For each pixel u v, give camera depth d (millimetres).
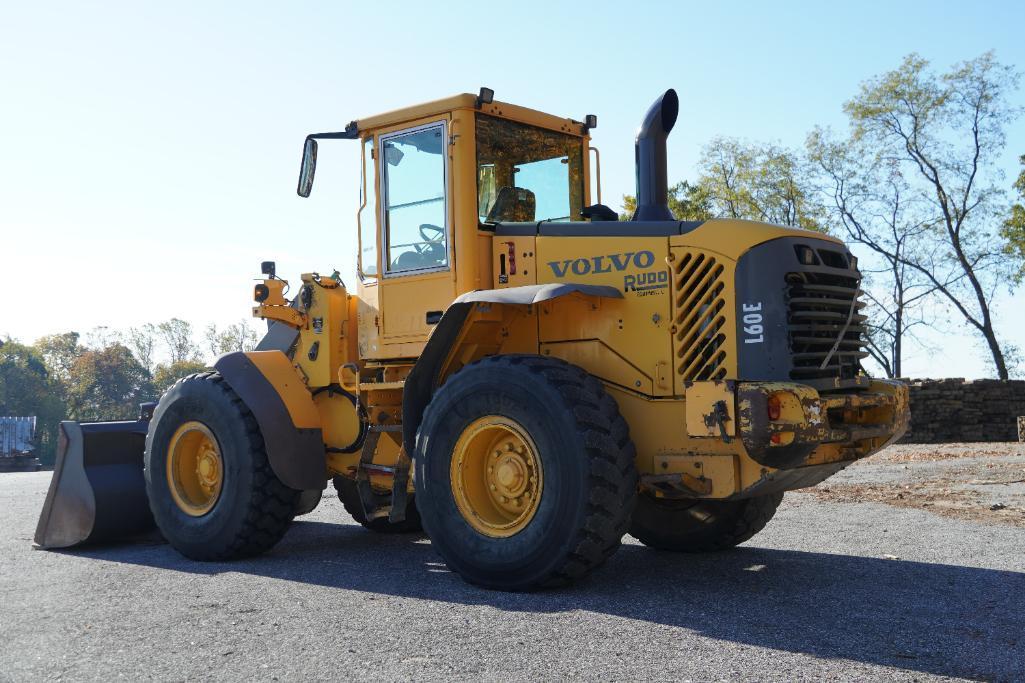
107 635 4082
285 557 6285
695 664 3426
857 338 5309
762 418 4457
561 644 3730
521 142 6109
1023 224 30250
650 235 5137
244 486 6125
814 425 4500
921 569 5262
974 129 31625
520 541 4746
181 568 5945
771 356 4723
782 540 6492
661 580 5090
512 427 4848
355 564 5910
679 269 5020
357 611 4430
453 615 4285
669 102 5598
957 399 20781
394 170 6035
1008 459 12867
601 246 5289
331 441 6543
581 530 4574
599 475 4586
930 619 4078
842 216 32938
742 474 4727
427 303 5797
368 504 6184
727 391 4586
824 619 4094
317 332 6574
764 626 3975
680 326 4973
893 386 5301
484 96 5676
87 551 6770
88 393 90938
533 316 5512
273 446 6129
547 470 4684
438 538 5074
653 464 4977
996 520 7262
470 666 3461
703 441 4840
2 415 82125
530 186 6141
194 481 6562
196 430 6422
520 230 5613
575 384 4789
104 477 6891
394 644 3799
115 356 91938
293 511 6367
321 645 3818
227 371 6352
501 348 5637
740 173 33188
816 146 32781
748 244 4828
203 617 4398
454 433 5066
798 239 4938
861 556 5754
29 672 3541
